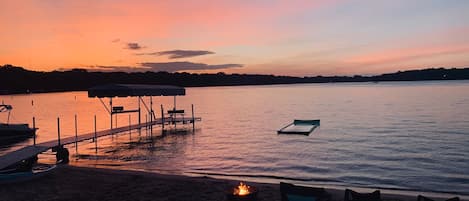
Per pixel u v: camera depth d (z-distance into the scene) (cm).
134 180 1891
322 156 3122
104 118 8412
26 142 4644
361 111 8125
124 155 3294
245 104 12469
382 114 7244
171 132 5097
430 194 1906
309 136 4447
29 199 1577
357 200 1123
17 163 2123
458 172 2464
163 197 1580
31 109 12181
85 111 11075
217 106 11719
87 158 3138
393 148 3509
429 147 3519
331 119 6606
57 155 2777
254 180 2236
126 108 11912
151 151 3525
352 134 4581
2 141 4709
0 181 1800
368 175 2409
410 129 4938
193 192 1652
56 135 5319
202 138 4488
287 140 4150
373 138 4212
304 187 1138
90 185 1798
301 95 19062
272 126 5844
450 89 18812
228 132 5081
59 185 1800
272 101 13912
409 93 16000
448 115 6556
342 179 2300
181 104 13562
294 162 2878
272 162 2895
